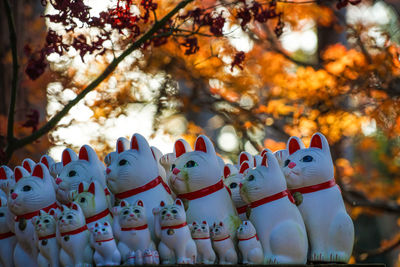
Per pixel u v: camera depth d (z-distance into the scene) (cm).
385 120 1201
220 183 629
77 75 1190
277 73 1291
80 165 648
